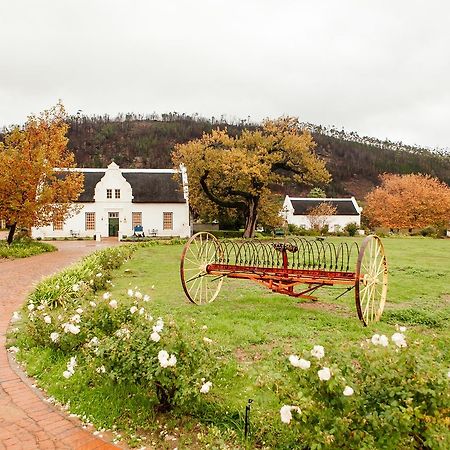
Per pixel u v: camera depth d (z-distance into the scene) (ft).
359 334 24.08
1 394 16.93
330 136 485.15
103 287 37.78
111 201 138.00
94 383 17.07
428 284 40.81
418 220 171.73
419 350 12.76
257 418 13.71
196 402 14.15
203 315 28.04
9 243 78.74
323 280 27.68
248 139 114.11
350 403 10.90
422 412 10.63
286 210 178.19
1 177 70.85
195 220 166.71
